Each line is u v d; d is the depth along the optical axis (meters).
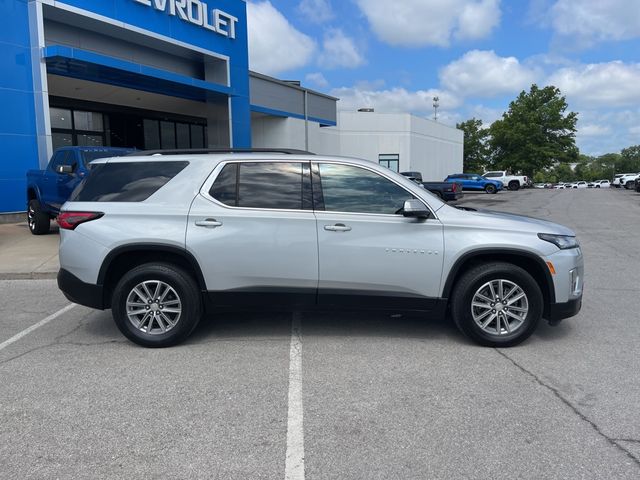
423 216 4.75
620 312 6.21
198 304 4.96
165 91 19.17
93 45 16.59
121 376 4.29
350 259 4.82
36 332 5.52
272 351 4.86
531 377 4.23
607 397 3.86
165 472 2.93
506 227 4.85
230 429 3.41
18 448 3.18
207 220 4.86
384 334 5.33
